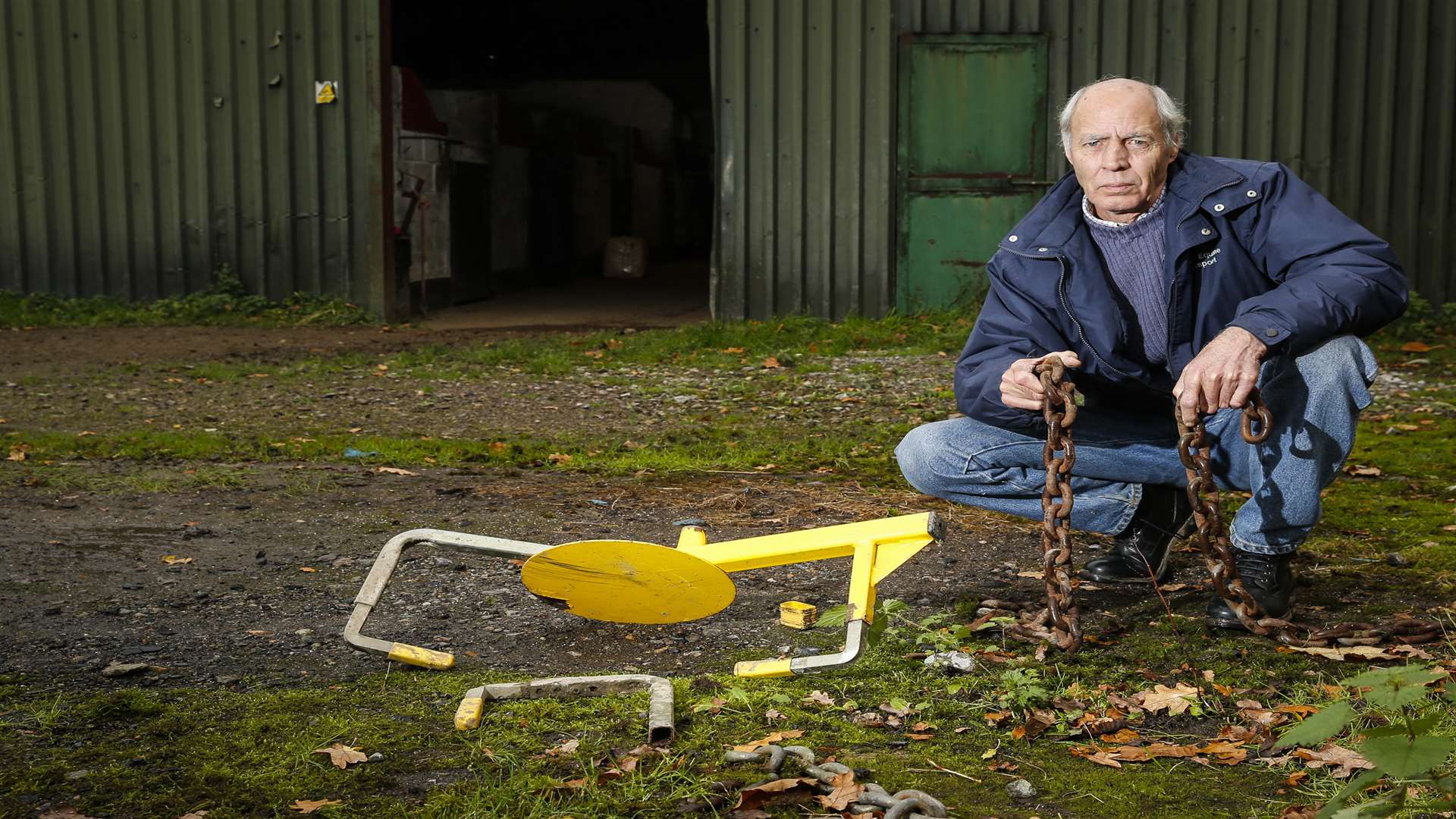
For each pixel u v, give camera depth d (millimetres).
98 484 5133
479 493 5062
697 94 25281
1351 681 1923
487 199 15789
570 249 19453
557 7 24625
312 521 4543
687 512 4781
